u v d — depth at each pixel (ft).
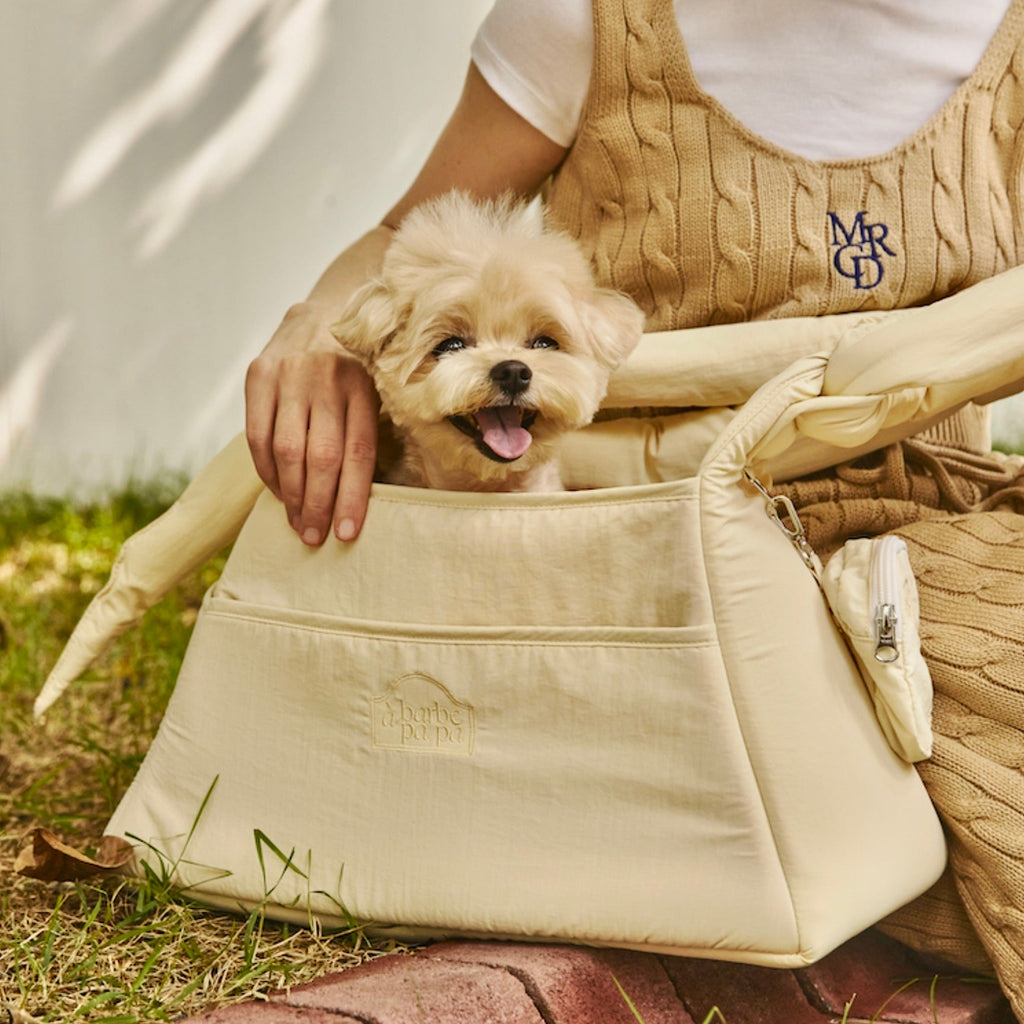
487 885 4.83
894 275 5.87
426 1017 4.20
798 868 4.56
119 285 16.63
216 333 16.94
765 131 5.97
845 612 4.98
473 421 5.74
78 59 16.17
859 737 4.94
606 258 6.29
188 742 5.41
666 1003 4.83
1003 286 5.16
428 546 5.11
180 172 16.61
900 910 5.47
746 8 5.96
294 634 5.24
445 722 4.97
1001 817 5.00
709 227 5.98
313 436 5.41
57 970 4.86
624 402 6.05
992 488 6.54
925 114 5.97
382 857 5.00
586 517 4.92
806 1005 5.21
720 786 4.60
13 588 11.57
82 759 7.75
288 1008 4.26
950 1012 5.18
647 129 6.07
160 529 6.04
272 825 5.20
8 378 16.30
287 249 16.78
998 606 5.30
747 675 4.65
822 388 5.09
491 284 5.61
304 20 16.46
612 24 6.05
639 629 4.75
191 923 5.25
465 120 6.70
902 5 5.91
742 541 4.77
